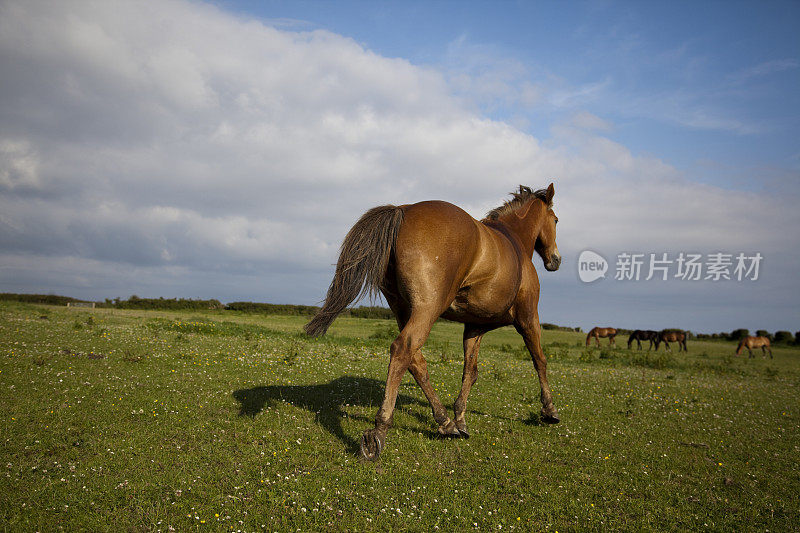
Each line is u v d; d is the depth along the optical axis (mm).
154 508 3209
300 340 16766
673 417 7785
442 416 5344
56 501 3215
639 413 7906
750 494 4477
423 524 3303
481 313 5223
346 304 4184
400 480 4023
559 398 8742
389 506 3508
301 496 3508
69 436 4453
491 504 3721
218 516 3129
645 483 4539
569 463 4918
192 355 9719
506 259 5176
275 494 3516
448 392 8344
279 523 3135
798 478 5094
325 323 4230
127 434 4613
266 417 5500
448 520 3365
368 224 4328
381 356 13367
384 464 4324
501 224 6242
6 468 3643
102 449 4211
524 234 6777
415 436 5305
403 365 4148
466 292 4926
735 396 11055
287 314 42000
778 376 18750
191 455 4164
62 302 37344
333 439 4875
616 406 8406
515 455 4973
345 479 3863
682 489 4488
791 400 11211
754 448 6203
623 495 4160
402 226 4312
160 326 16828
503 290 5152
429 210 4414
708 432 6898
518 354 18219
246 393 6688
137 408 5520
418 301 4168
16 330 11102
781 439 6855
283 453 4336
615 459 5195
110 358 8523
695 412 8461
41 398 5562
